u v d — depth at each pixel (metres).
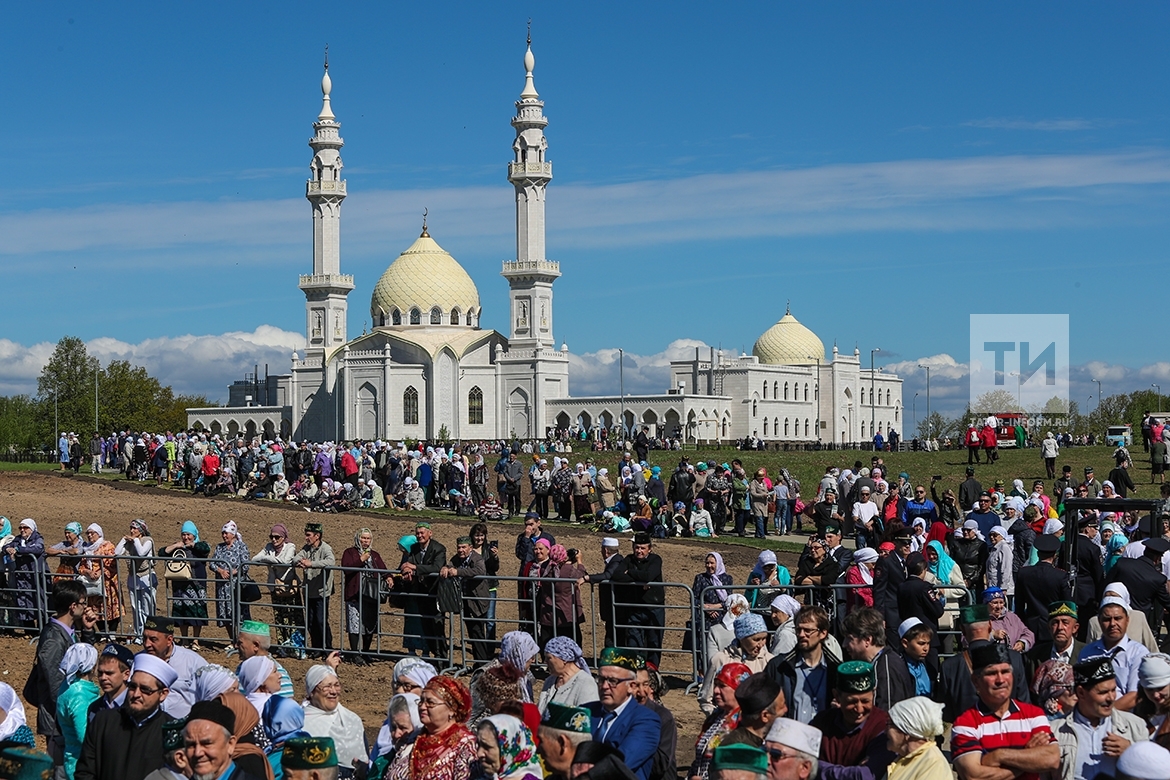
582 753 12.67
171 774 12.47
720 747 11.76
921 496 44.38
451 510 64.00
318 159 159.88
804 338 192.62
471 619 28.73
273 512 60.88
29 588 31.97
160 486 72.81
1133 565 22.91
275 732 14.85
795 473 79.69
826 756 14.50
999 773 13.66
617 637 27.06
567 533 55.53
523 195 151.88
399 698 14.55
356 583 29.89
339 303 160.75
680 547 52.09
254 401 188.62
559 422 154.00
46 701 17.86
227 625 30.84
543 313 153.38
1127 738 14.13
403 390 147.75
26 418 175.62
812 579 26.83
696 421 155.75
